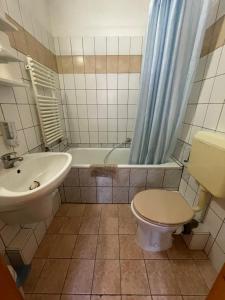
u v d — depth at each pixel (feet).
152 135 5.20
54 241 4.30
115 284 3.30
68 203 5.88
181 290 3.21
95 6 5.89
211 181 3.34
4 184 2.84
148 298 3.09
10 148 3.59
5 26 3.07
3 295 1.84
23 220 3.33
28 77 4.46
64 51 6.40
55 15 6.00
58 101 6.56
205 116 4.22
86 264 3.69
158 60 4.42
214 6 3.92
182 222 3.21
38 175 3.67
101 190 5.68
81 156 7.52
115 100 7.04
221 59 3.65
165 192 4.15
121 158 7.62
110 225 4.85
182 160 5.44
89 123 7.44
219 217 3.53
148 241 3.92
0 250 3.13
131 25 6.09
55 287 3.25
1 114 3.43
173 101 4.66
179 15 3.88
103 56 6.44
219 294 2.01
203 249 4.01
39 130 5.01
